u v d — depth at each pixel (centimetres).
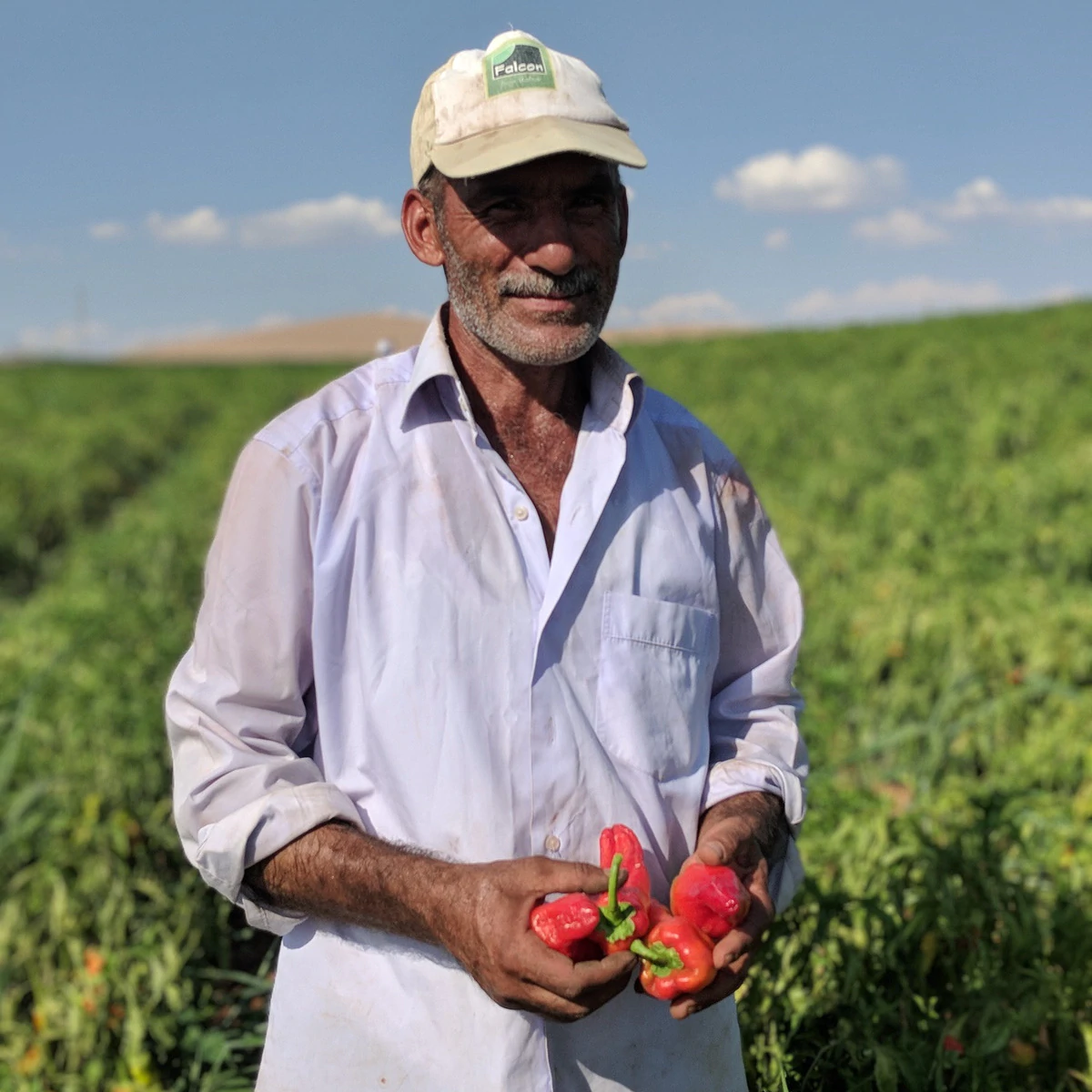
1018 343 2928
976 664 642
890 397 2041
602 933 176
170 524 1216
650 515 199
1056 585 759
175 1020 367
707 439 216
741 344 4081
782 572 224
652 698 194
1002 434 1474
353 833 182
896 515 1037
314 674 193
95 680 629
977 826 368
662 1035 196
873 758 596
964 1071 305
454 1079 184
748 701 222
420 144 194
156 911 427
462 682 184
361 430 193
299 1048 192
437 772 184
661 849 195
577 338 192
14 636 829
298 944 195
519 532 192
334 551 187
